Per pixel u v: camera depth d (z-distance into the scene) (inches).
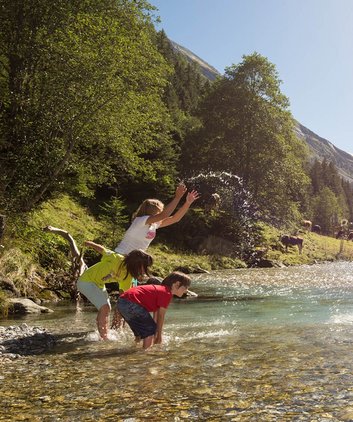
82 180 818.2
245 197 1398.9
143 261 231.9
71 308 406.3
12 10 718.5
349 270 911.0
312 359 173.3
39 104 705.6
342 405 118.2
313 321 281.6
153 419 113.3
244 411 116.8
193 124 1989.4
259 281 663.1
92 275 242.2
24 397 134.4
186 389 138.0
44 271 502.0
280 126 1581.0
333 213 3041.3
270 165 1497.3
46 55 699.4
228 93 1583.4
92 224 1019.3
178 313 344.8
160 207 256.7
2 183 614.5
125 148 799.7
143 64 750.5
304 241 1584.6
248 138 1528.1
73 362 181.9
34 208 687.1
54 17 712.4
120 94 710.5
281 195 1517.0
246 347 202.5
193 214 1251.2
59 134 756.6
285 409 117.2
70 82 690.2
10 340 230.2
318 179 3944.4
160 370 163.0
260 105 1542.8
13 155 661.3
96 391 138.6
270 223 1476.4
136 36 808.9
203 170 1541.6
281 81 1584.6
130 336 243.6
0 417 117.5
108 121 739.4
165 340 226.2
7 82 733.9
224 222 1269.7
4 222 428.1
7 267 446.3
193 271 882.8
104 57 674.8
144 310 209.8
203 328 266.1
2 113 717.9
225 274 836.6
